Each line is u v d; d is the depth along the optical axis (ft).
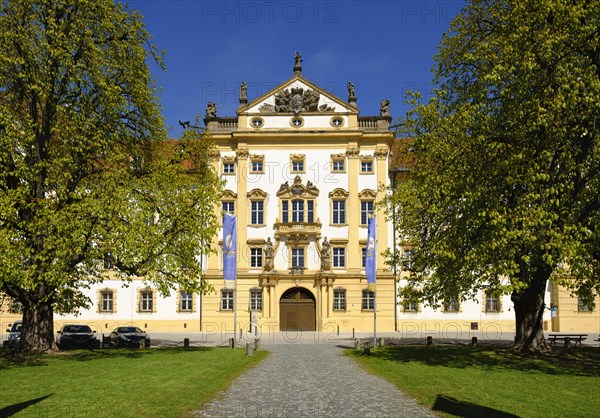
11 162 98.17
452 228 89.86
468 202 84.64
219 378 73.67
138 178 112.98
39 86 100.12
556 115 80.74
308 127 205.57
